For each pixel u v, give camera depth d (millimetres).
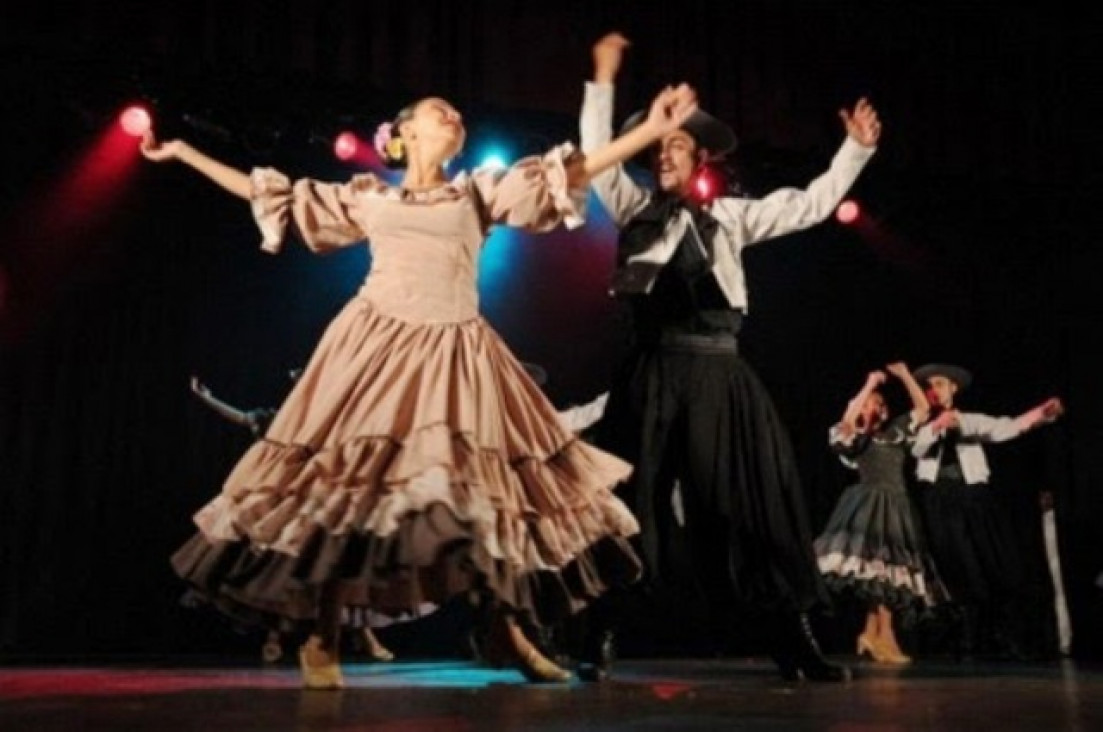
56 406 6203
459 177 2580
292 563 2080
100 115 5699
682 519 2842
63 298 6273
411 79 5684
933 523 5613
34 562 6066
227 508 2191
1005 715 1750
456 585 2102
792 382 7621
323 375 2336
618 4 6109
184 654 5895
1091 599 6906
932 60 6648
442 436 2164
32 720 1596
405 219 2461
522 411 2406
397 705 1864
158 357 6441
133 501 6281
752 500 2764
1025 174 6707
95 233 6352
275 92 5676
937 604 5305
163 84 5578
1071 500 7117
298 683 2674
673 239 2875
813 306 7680
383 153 2711
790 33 6461
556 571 2275
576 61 5973
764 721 1611
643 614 6527
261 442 2260
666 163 2994
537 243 7184
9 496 6066
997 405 7449
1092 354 7148
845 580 5062
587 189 2525
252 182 2586
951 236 7500
